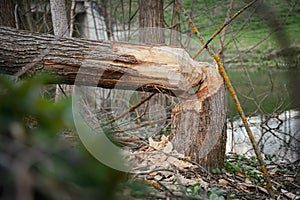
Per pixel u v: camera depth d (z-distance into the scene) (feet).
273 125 16.51
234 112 17.84
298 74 13.20
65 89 12.78
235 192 8.68
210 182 8.82
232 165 10.93
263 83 21.66
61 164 2.77
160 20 18.70
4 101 2.80
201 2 25.00
